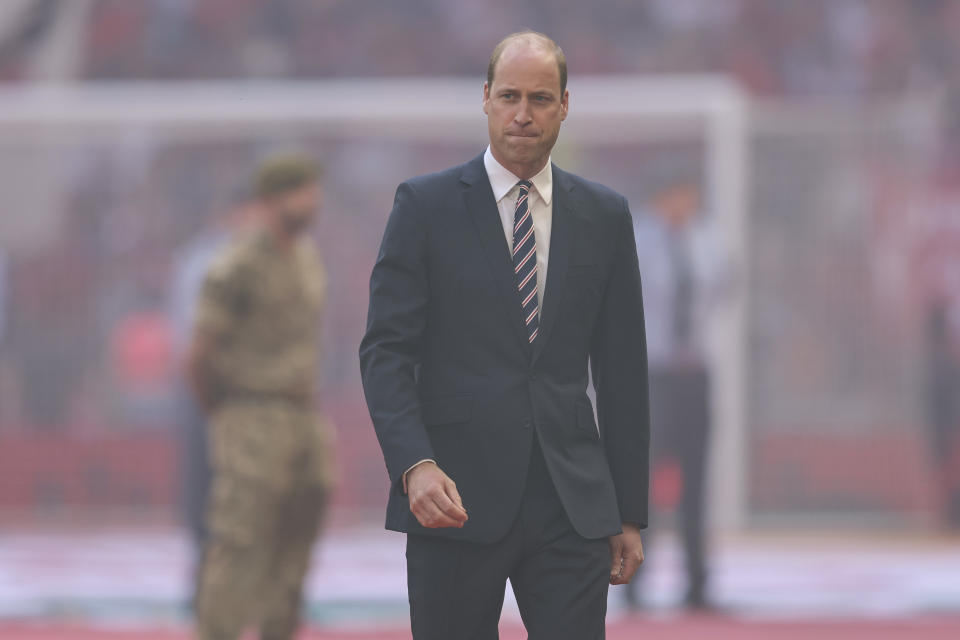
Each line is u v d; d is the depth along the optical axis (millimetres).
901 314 38156
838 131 38750
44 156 39188
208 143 39406
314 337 15875
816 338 38031
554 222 8672
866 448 37344
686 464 22422
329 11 49156
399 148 39438
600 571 8438
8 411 37594
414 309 8469
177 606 22219
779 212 38562
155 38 48906
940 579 26234
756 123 38750
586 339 8742
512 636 18844
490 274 8477
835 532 36281
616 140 39062
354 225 38906
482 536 8266
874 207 38594
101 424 37625
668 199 23609
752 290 38094
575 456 8547
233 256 15320
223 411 15406
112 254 38938
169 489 36531
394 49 48906
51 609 21750
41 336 38312
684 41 48094
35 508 36625
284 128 39406
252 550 15125
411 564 8516
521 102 8383
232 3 49125
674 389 22562
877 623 20422
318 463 15727
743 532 36000
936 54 47062
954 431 37344
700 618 20969
